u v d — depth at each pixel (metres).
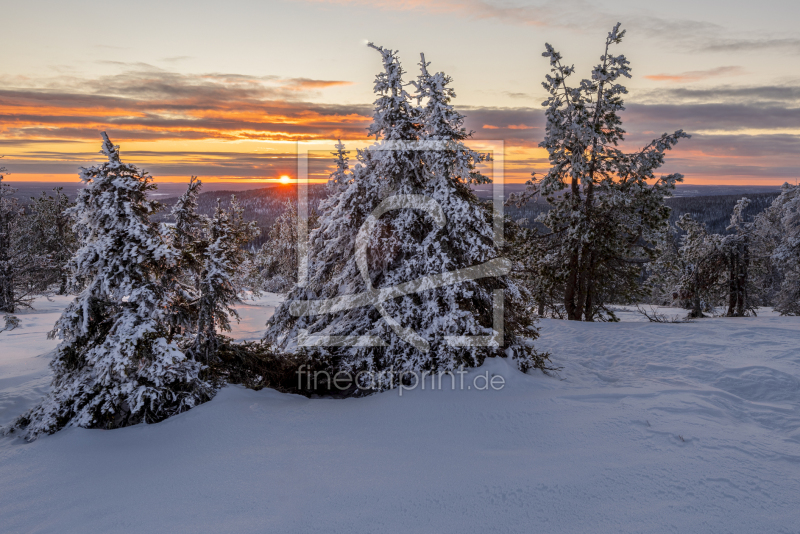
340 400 9.47
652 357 13.44
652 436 7.22
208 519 5.13
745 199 29.06
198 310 9.46
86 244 8.52
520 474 6.08
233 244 9.94
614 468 6.16
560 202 21.86
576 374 11.82
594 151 19.73
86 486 5.98
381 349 10.58
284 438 7.44
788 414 8.30
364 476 6.11
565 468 6.21
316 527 4.95
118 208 8.18
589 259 21.33
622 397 9.23
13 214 34.84
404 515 5.17
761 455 6.54
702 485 5.68
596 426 7.67
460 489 5.72
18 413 9.94
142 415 8.12
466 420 8.06
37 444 7.24
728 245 28.11
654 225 20.23
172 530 4.92
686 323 18.72
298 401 9.44
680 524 4.88
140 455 6.87
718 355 13.02
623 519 5.00
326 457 6.73
